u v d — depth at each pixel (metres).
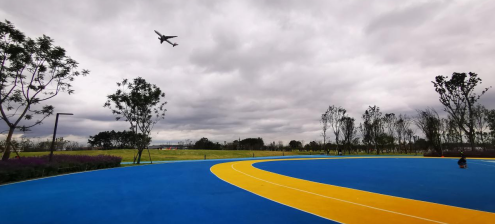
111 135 89.31
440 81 51.03
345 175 17.70
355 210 7.68
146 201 8.72
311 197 9.73
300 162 33.50
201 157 47.06
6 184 12.91
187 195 9.92
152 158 42.12
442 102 51.56
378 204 8.52
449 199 9.36
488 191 11.09
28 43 18.88
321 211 7.53
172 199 9.10
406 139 72.06
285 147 95.06
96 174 17.97
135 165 28.17
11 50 17.53
